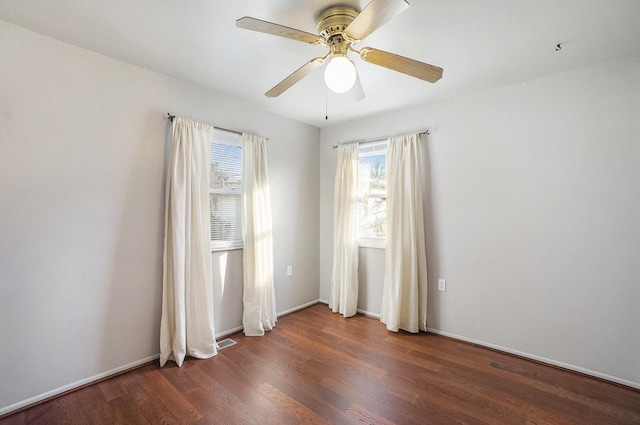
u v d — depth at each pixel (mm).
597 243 2188
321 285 3973
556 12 1639
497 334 2613
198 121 2646
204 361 2402
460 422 1704
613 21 1709
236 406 1842
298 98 2910
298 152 3660
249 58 2162
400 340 2814
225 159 2943
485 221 2680
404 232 3039
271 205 3342
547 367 2324
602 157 2176
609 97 2152
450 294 2879
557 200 2344
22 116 1813
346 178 3564
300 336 2906
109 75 2152
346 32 1468
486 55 2098
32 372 1844
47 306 1899
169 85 2469
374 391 2004
